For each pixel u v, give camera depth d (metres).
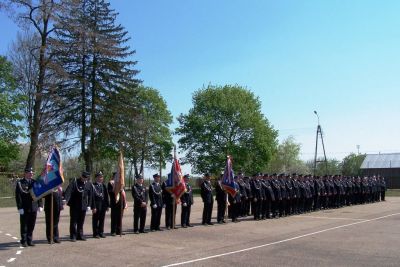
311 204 26.98
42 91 36.38
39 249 12.84
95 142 39.84
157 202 17.41
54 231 14.09
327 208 29.28
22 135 45.06
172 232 17.03
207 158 56.53
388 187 73.69
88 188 14.85
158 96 65.31
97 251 12.55
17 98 44.53
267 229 18.05
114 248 13.10
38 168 42.38
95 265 10.59
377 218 22.73
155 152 63.97
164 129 64.62
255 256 11.84
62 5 34.72
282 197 23.61
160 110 64.75
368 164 76.69
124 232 16.98
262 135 57.53
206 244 14.01
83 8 41.00
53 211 14.01
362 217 23.33
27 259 11.29
